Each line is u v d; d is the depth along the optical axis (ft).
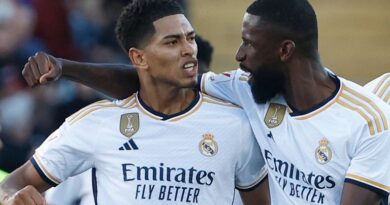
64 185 76.84
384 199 58.80
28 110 110.11
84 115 59.77
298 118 57.93
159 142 58.80
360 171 56.18
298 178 57.82
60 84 111.24
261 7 57.57
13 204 57.00
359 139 56.49
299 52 57.41
